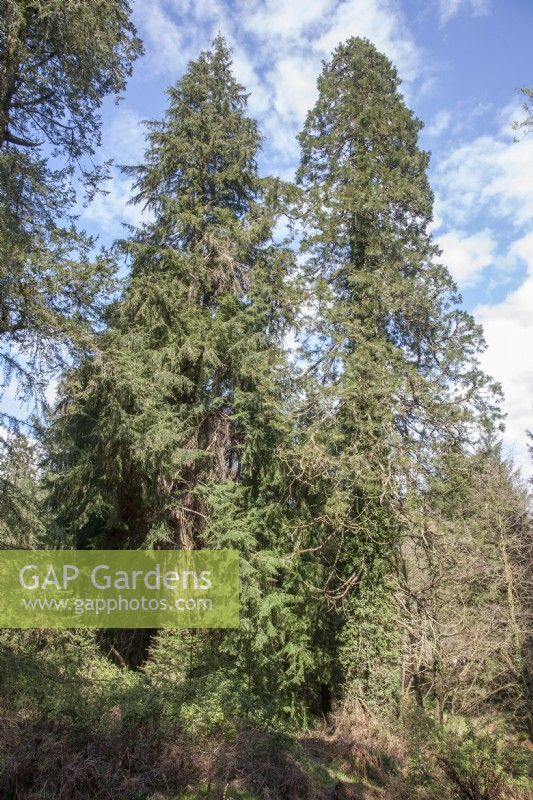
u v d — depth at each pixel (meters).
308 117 19.52
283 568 15.25
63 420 12.63
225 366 15.56
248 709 8.95
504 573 16.56
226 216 16.30
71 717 7.26
